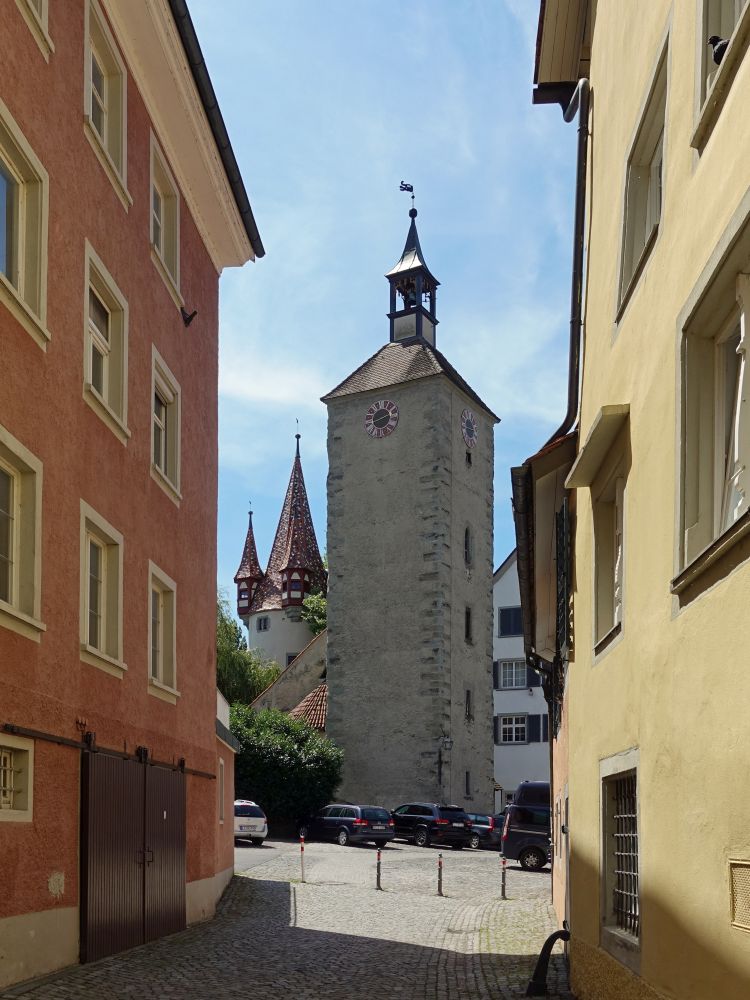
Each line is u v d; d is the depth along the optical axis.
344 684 48.75
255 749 41.56
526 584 15.08
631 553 7.84
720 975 5.23
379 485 50.19
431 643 47.28
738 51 5.31
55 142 11.44
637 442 7.66
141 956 12.54
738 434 5.69
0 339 9.84
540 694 54.12
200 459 18.34
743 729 4.91
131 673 13.77
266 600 82.62
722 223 5.46
